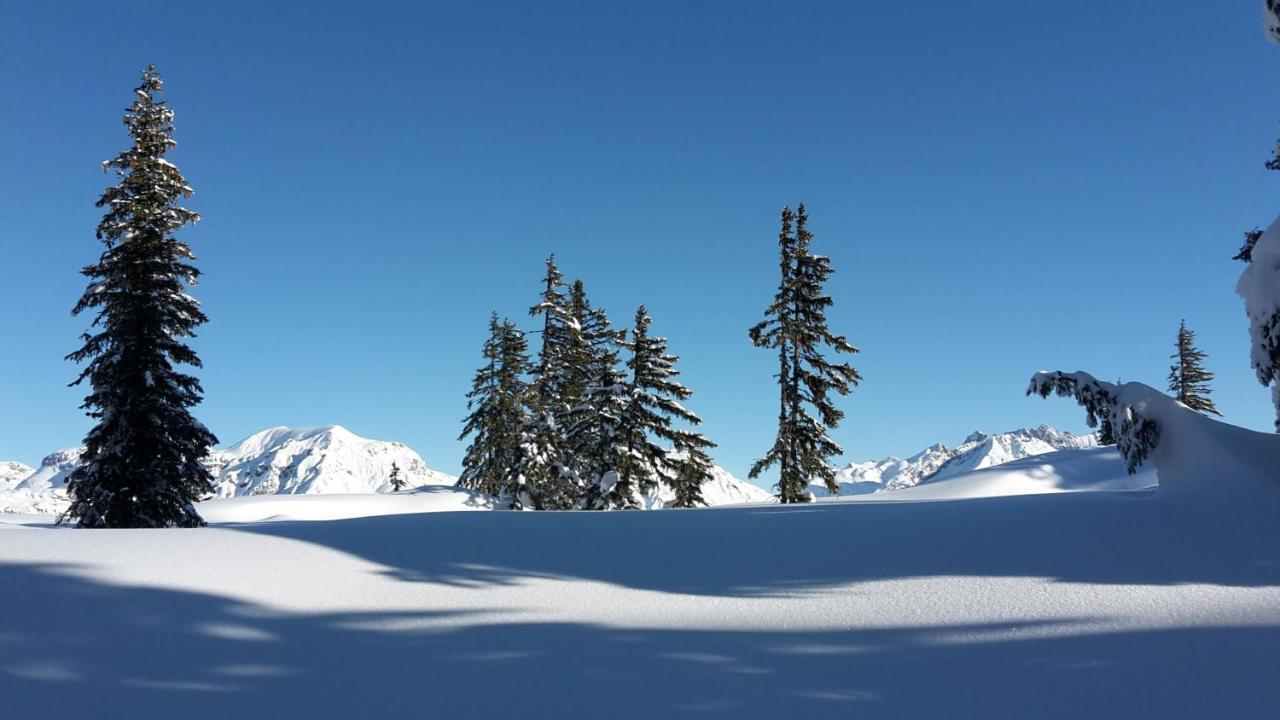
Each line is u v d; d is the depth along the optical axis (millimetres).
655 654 4816
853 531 8227
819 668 4551
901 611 5641
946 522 8367
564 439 36062
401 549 7426
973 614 5473
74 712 3721
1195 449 9000
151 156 24750
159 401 23172
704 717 3850
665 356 35000
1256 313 11070
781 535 8203
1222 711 3738
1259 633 4750
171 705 3863
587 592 6289
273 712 3846
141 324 23266
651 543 7977
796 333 30781
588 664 4629
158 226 24078
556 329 40094
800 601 6008
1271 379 11000
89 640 4586
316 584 6094
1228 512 7602
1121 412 9906
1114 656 4516
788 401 30891
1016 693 4074
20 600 5086
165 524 23219
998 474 36969
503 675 4430
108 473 22000
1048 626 5117
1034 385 11047
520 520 9172
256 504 38844
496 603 5910
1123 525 7617
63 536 7031
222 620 5113
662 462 34750
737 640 5105
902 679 4344
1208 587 5754
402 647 4879
